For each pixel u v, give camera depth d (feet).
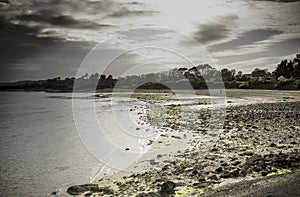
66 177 43.73
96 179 41.65
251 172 35.22
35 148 69.05
